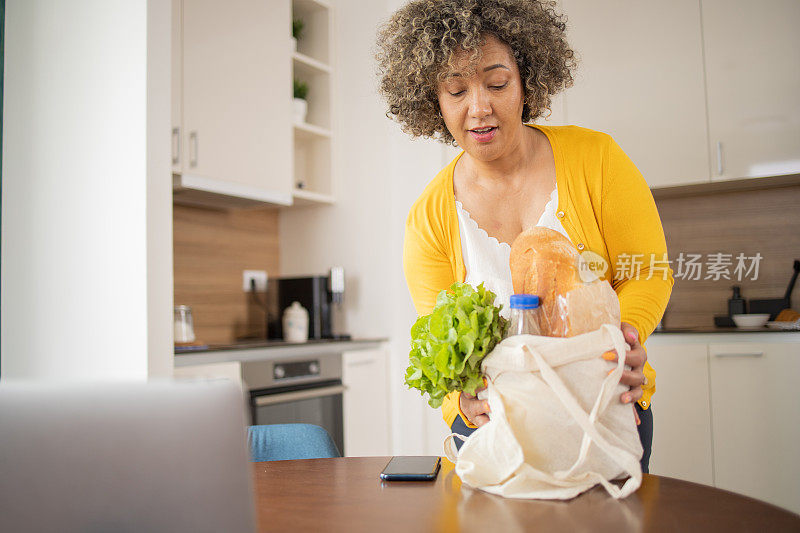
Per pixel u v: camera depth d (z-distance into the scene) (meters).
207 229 3.17
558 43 1.22
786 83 2.74
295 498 0.80
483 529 0.64
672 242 3.19
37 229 2.42
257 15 2.95
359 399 3.06
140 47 2.18
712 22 2.86
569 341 0.74
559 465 0.75
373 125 3.36
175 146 2.56
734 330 2.62
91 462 0.54
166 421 0.54
